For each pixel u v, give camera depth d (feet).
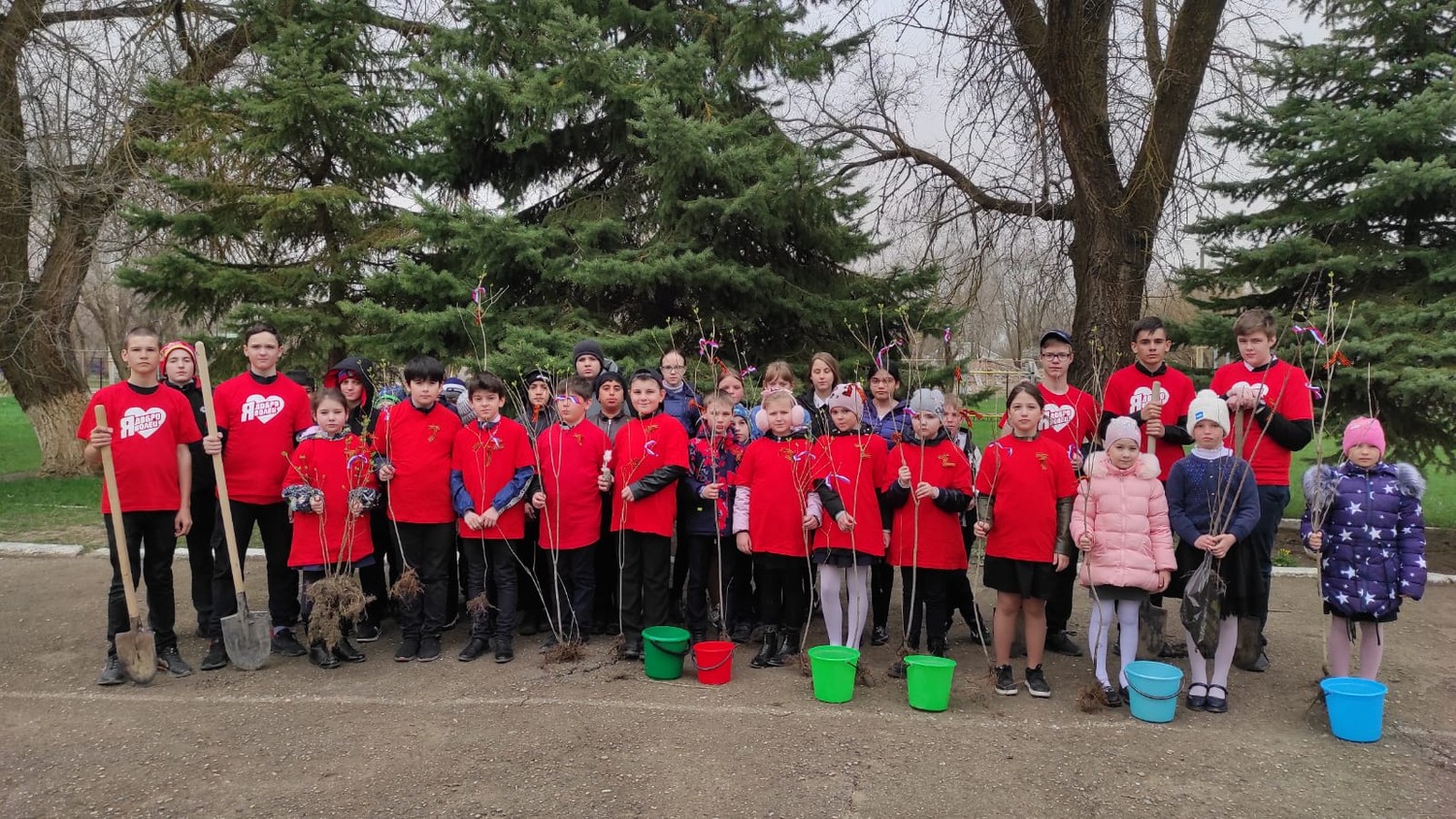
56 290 45.11
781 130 35.99
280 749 12.40
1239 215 31.17
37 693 14.73
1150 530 14.43
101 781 11.43
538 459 17.02
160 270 31.04
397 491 16.66
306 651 16.88
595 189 35.04
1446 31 29.94
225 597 16.80
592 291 30.86
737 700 14.38
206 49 45.98
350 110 32.78
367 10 35.29
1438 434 28.12
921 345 35.50
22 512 32.86
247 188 32.86
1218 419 14.20
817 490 15.60
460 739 12.71
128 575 15.02
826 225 33.17
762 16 32.60
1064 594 16.96
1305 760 12.21
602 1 34.76
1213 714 13.99
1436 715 14.02
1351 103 30.27
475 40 32.91
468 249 30.73
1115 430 14.53
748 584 18.65
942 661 14.08
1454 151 27.32
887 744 12.58
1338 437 28.60
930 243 35.58
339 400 16.74
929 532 15.79
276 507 16.72
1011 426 15.44
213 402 16.49
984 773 11.64
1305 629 19.10
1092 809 10.69
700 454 17.48
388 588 19.56
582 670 15.90
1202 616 13.84
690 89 32.07
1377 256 27.61
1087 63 28.25
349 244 34.06
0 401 125.80
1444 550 28.32
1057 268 34.06
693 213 30.30
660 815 10.50
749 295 31.76
